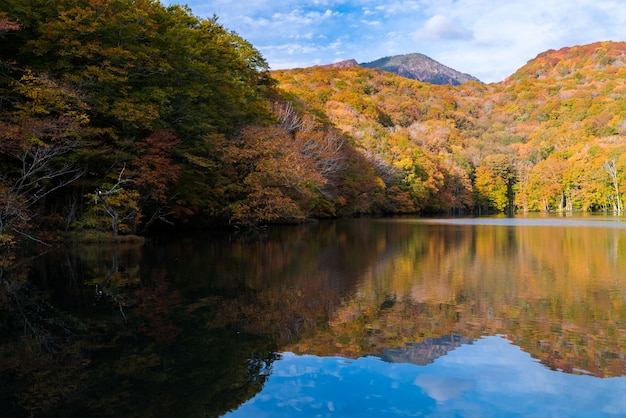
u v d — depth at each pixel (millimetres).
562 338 7145
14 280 11617
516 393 5250
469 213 82938
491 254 17953
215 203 27844
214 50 27094
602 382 5535
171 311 8719
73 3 17734
